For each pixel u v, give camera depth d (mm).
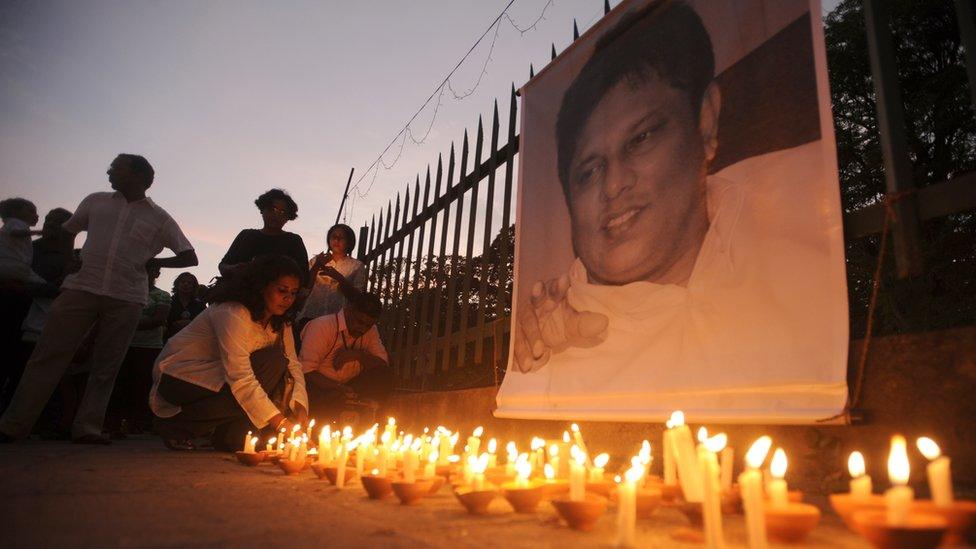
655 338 3000
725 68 2926
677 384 2779
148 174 4602
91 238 4445
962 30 2203
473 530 1527
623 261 3305
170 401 4133
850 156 8195
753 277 2570
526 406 3762
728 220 2740
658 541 1402
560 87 4129
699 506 1458
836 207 2307
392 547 1306
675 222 3039
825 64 2459
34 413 4211
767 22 2754
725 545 1351
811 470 2273
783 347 2375
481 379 5363
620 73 3609
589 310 3480
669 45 3293
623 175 3424
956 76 7852
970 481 1860
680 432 1544
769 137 2639
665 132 3211
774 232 2523
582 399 3330
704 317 2762
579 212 3721
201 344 4207
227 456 3926
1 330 5520
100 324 4508
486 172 5184
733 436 2559
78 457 3400
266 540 1343
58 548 1198
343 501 2035
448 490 2436
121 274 4453
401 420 5434
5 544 1217
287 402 4176
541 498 1825
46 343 4266
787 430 2367
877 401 2111
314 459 3287
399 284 6574
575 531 1521
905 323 6113
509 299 5262
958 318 5984
